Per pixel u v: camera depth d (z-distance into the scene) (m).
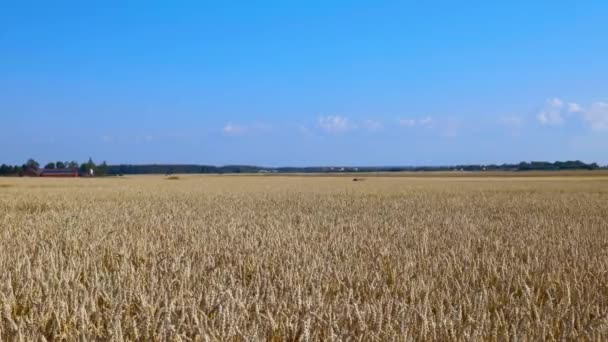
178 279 6.55
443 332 4.66
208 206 22.27
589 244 10.98
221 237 11.29
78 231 11.92
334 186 49.00
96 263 8.02
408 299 5.99
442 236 12.03
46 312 5.05
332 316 4.93
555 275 7.18
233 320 4.56
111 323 4.64
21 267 7.18
